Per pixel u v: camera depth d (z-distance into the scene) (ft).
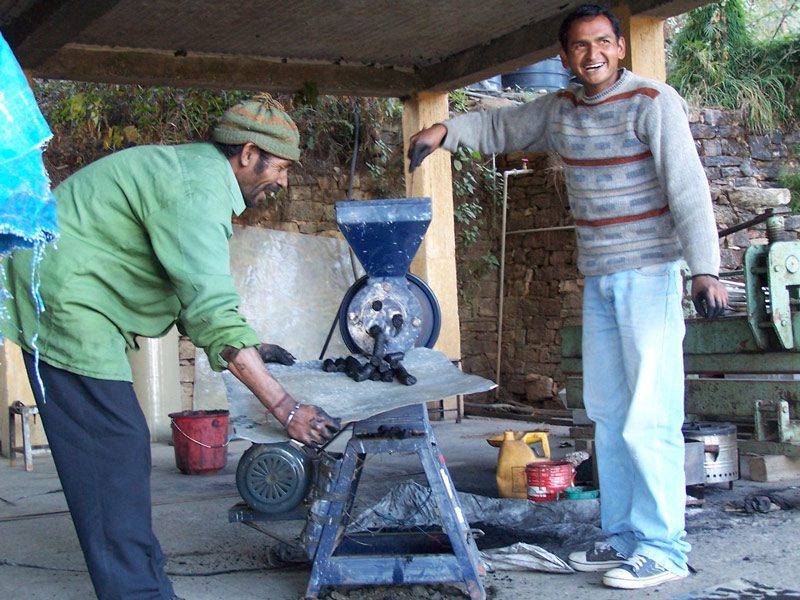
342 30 22.04
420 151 12.36
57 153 28.02
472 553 11.02
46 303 9.37
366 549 11.43
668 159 10.62
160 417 26.66
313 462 11.23
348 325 11.15
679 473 11.19
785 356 15.93
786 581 10.77
